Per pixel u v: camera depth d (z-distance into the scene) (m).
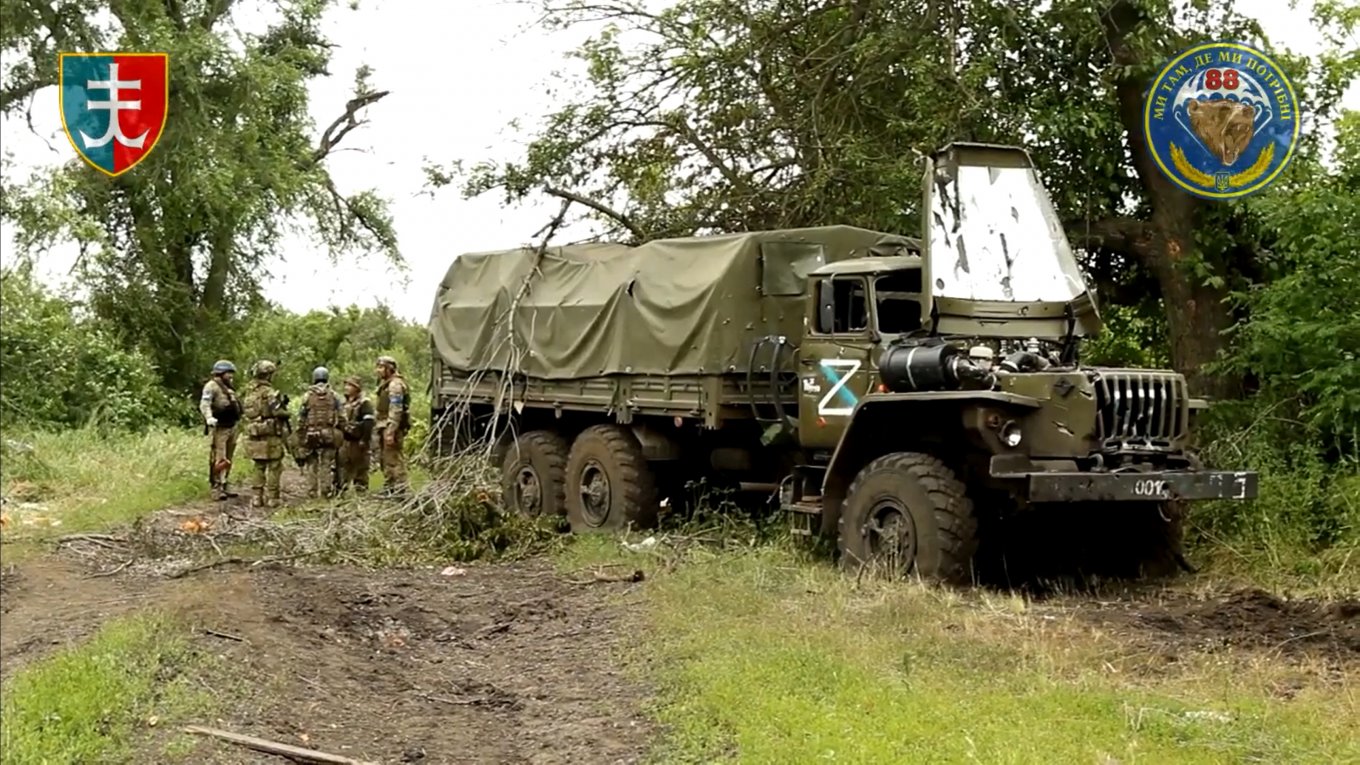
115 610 8.38
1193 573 9.79
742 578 9.38
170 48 21.42
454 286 15.30
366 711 6.69
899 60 13.97
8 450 15.70
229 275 26.75
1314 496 10.12
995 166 10.07
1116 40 13.12
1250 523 10.09
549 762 5.88
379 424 14.28
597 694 6.91
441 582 10.18
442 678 7.43
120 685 6.49
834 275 10.28
